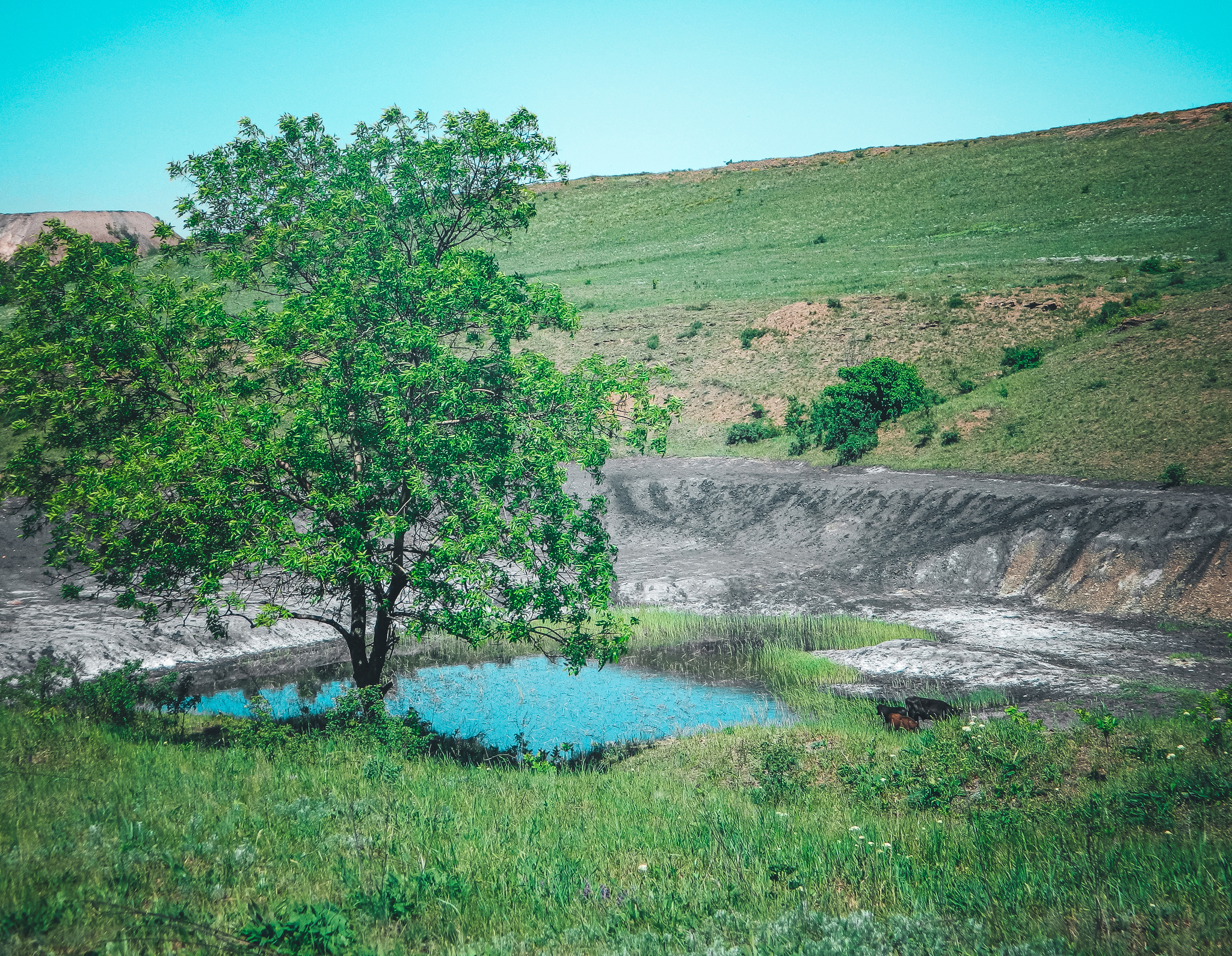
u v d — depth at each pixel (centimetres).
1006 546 2908
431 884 669
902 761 1255
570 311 1717
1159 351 3928
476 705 1984
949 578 2928
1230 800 909
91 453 1499
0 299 1464
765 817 975
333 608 2731
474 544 1397
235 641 2452
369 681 1655
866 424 4262
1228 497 2703
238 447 1325
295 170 1739
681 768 1425
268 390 1567
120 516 1327
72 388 1438
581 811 984
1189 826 830
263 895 639
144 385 1477
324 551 1402
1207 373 3588
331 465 1466
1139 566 2550
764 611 2831
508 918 627
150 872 668
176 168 1708
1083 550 2722
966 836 868
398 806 921
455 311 1638
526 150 1834
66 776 944
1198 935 543
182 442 1360
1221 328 3906
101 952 516
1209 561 2439
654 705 1966
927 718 1745
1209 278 4838
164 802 872
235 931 564
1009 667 2092
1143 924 567
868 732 1548
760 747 1434
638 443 1655
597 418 1622
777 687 2102
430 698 2041
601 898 669
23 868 639
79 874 641
